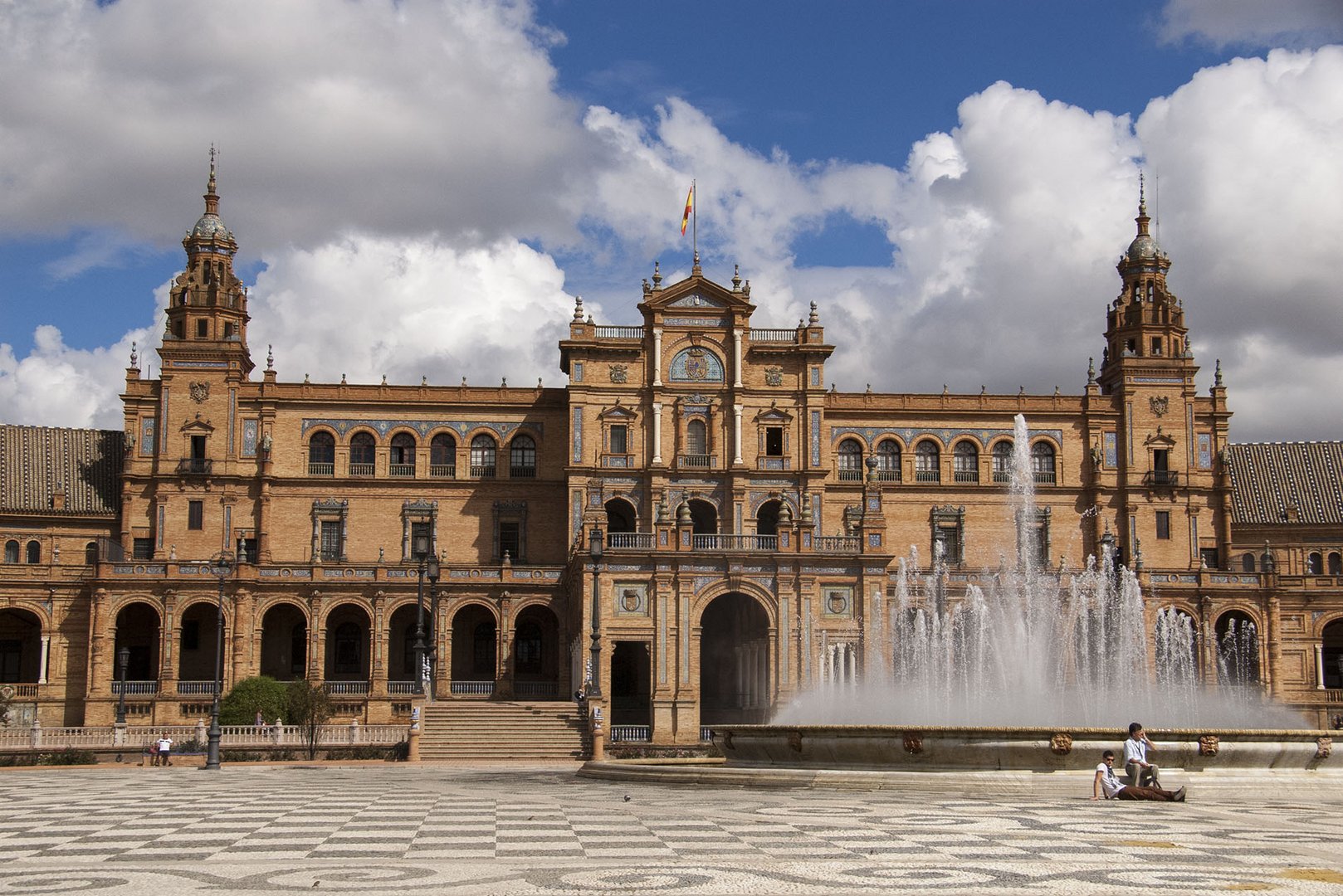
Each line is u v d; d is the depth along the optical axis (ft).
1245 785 121.08
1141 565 325.83
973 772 124.06
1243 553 357.61
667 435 312.50
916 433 337.11
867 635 270.87
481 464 329.31
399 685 296.51
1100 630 271.90
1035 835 83.30
